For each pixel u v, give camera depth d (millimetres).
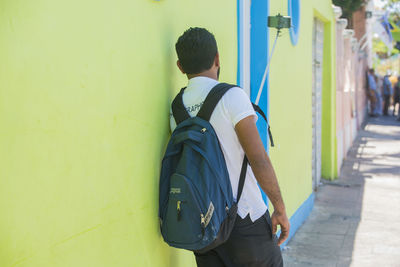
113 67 1991
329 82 8719
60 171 1685
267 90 4191
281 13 4781
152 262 2377
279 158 4898
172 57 2553
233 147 2168
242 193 2215
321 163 8953
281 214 2201
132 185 2168
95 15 1864
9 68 1452
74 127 1755
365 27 18781
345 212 6664
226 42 3381
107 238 1979
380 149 12984
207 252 2387
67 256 1732
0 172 1422
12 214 1471
